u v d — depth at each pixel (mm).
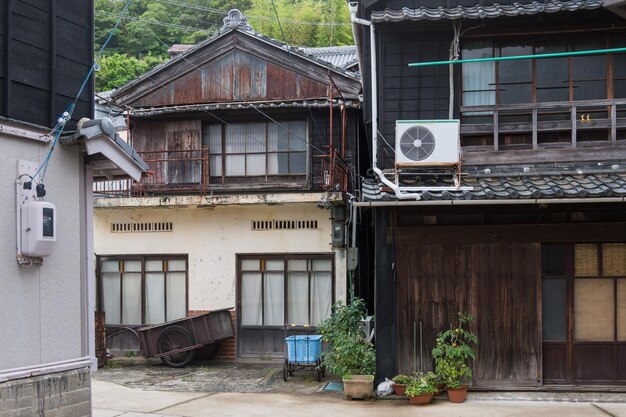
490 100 10914
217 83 15516
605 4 8750
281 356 14500
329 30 30656
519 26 10680
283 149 15164
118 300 15547
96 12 26312
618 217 10289
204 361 14703
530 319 10367
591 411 9273
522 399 10023
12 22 6234
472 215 10633
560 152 10516
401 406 9711
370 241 16641
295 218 14617
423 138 10031
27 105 6395
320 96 15000
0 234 5969
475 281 10508
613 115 10430
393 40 11125
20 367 6102
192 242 15133
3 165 6051
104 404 10031
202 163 15297
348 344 10750
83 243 7086
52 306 6562
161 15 30094
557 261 10453
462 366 9992
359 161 15242
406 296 10641
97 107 17562
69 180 6898
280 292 14695
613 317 10336
